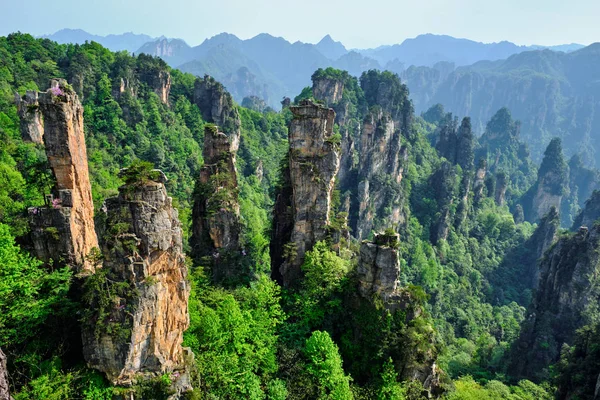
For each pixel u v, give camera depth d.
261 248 72.62
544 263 98.44
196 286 47.47
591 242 88.06
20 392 28.84
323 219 56.31
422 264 124.31
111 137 111.12
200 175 60.44
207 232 58.56
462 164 188.50
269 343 43.72
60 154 39.19
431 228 149.75
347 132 139.38
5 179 59.78
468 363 85.69
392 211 139.75
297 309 51.28
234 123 141.50
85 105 111.31
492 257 155.12
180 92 146.88
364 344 48.81
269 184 142.75
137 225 30.81
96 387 30.20
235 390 37.88
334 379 41.50
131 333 30.20
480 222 167.12
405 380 46.66
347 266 54.53
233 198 60.03
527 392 68.75
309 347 43.41
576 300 88.06
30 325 32.31
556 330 88.88
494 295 136.12
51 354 32.12
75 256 40.34
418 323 48.16
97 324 29.95
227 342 39.62
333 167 56.25
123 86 119.75
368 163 138.12
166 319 33.03
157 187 31.45
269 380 41.47
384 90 172.50
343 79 167.00
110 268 30.81
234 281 56.25
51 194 40.56
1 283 32.50
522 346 87.62
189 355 35.53
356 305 50.81
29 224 40.59
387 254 48.50
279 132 172.50
